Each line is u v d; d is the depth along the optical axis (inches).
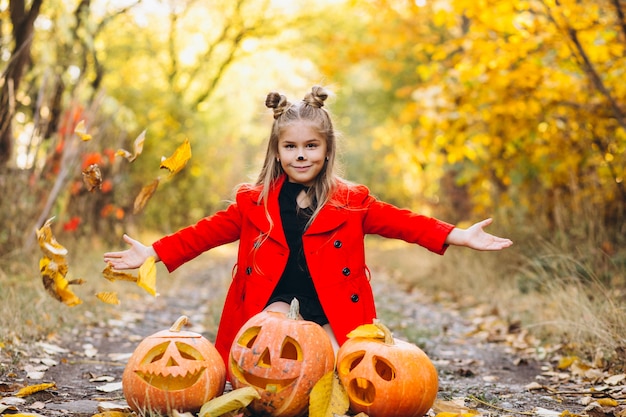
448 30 510.3
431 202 556.4
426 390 121.7
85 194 402.6
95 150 372.2
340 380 123.9
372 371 120.8
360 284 144.4
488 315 283.1
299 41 905.5
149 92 672.4
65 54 397.1
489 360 204.4
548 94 304.5
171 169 133.5
